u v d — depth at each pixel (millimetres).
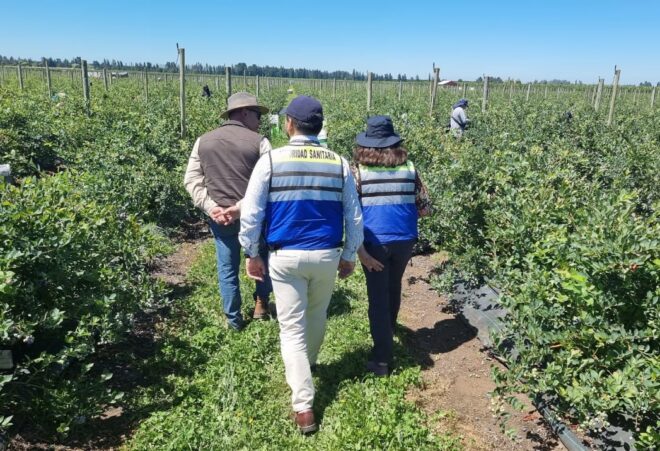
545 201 4719
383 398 3865
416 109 17500
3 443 3145
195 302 5434
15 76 30984
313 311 3809
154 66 73312
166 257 6891
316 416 3689
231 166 4492
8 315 3197
